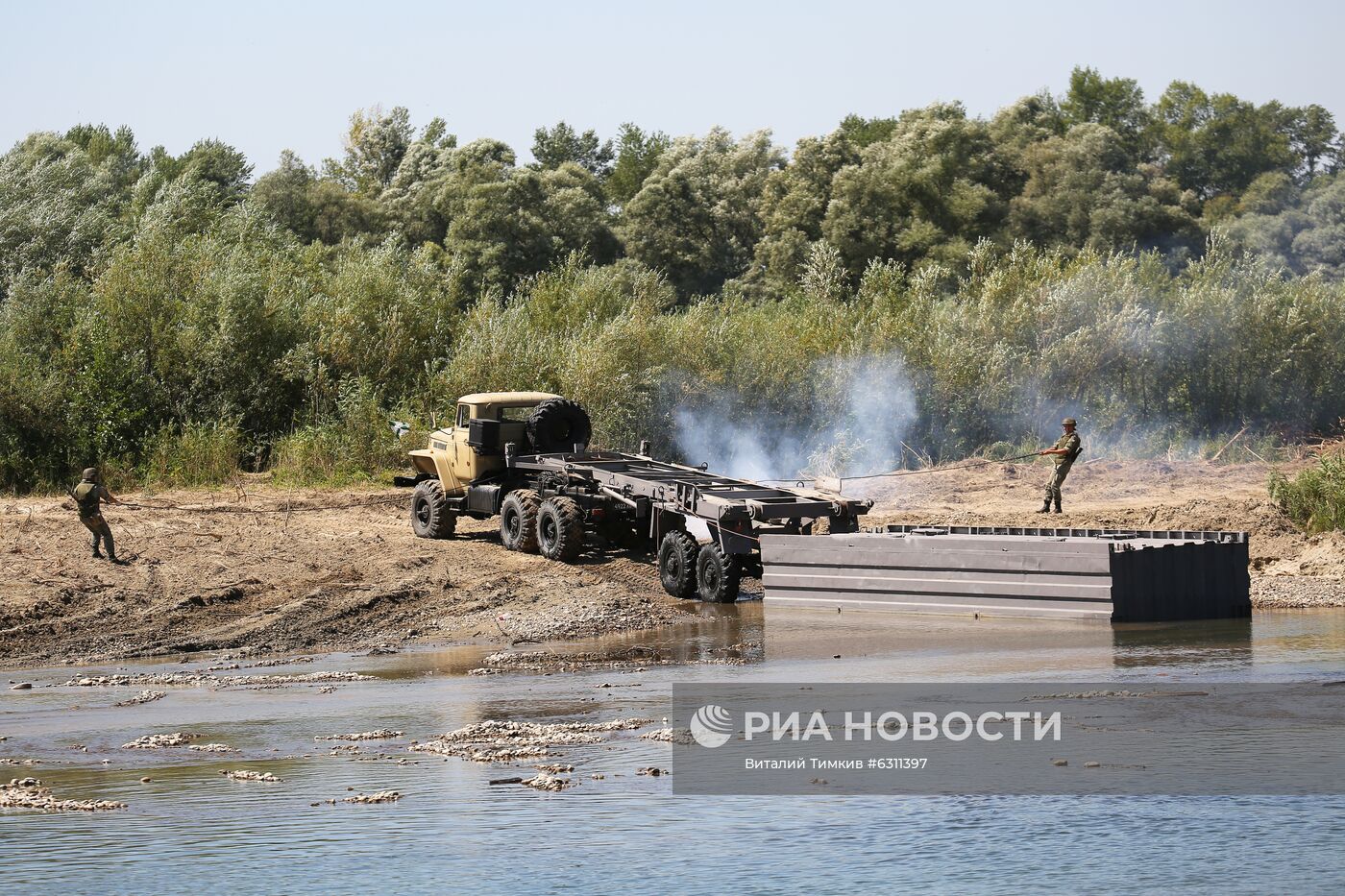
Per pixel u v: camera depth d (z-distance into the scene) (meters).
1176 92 186.62
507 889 16.03
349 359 67.44
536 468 44.75
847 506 39.00
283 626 35.19
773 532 40.47
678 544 39.34
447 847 17.56
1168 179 146.50
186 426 61.34
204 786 20.41
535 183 122.75
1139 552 34.19
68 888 16.23
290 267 73.06
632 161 188.75
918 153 133.00
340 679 29.11
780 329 73.62
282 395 66.62
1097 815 18.62
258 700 26.88
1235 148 178.50
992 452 68.94
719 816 18.73
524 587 39.66
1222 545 35.19
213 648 33.34
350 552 44.38
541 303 75.81
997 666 28.47
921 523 51.72
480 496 46.00
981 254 79.31
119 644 33.41
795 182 135.75
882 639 32.41
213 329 65.19
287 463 61.75
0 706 26.66
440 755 22.12
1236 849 17.28
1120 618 33.72
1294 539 45.97
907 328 72.00
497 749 22.33
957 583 35.72
